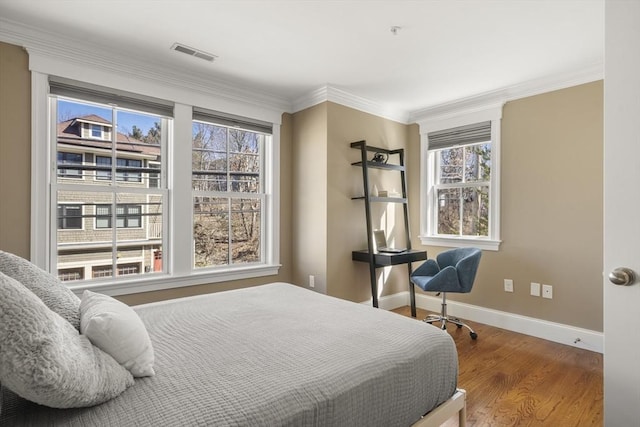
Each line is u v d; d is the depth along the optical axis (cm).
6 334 76
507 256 334
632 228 131
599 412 195
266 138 365
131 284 273
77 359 88
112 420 87
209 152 327
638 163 130
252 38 243
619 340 134
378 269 387
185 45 253
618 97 134
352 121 361
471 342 300
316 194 348
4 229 225
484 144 358
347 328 154
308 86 334
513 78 310
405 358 130
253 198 355
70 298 127
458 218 380
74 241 257
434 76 307
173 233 296
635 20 130
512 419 189
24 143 231
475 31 232
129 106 272
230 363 119
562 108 300
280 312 177
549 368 249
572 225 294
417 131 412
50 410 91
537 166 315
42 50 235
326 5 204
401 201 380
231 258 341
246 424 89
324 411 102
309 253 356
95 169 266
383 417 118
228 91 326
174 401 95
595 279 281
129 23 223
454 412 149
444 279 308
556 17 214
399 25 225
